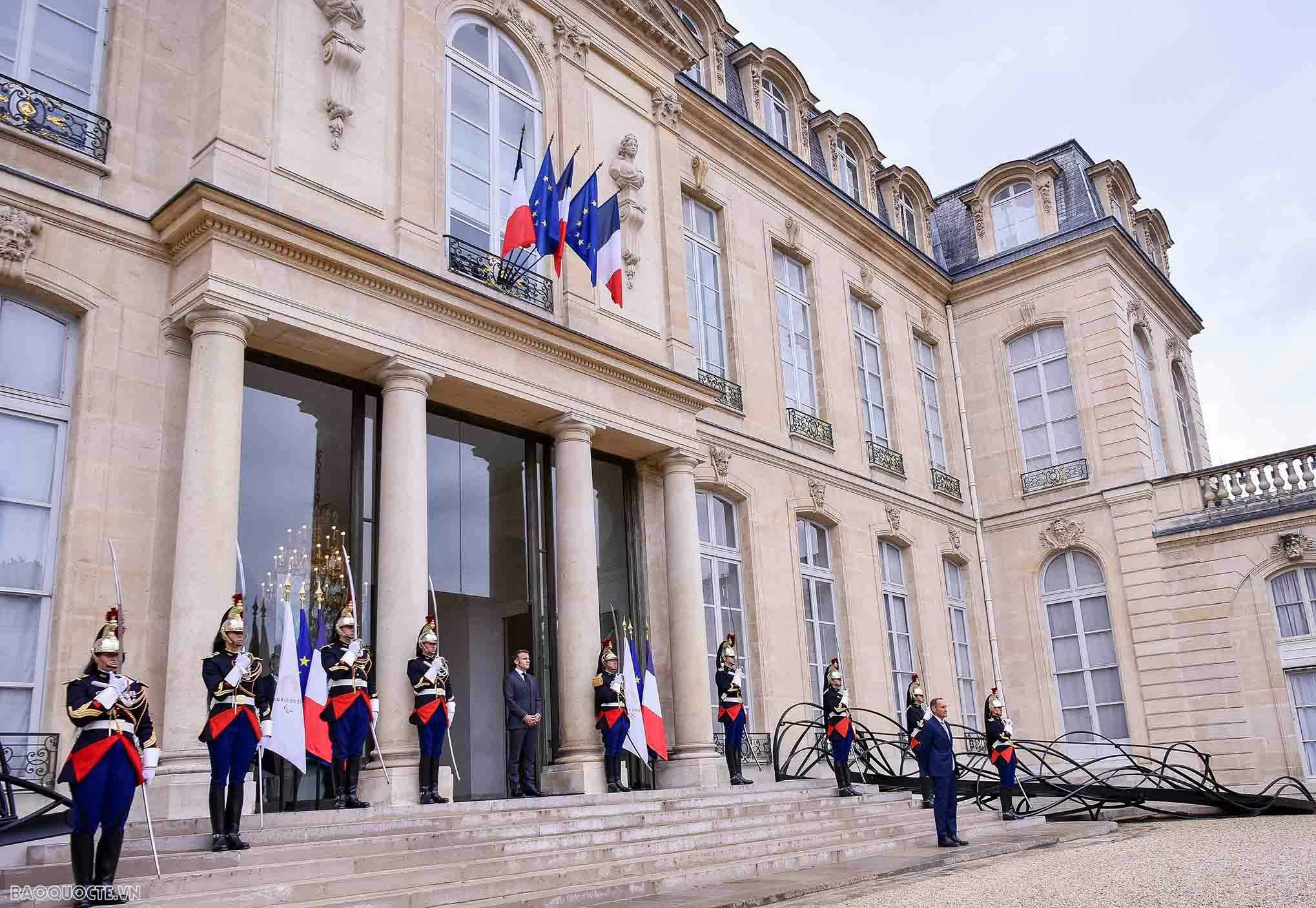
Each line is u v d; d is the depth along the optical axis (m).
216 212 9.29
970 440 23.05
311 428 10.87
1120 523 20.80
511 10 13.59
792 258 19.34
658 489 14.53
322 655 9.21
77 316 9.30
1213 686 19.22
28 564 8.66
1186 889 6.91
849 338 19.94
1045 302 22.61
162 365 9.51
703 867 8.68
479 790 12.09
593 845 8.90
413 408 10.72
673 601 13.73
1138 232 25.66
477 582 12.46
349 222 10.80
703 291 17.08
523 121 13.63
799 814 11.34
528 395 12.03
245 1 10.38
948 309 23.84
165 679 8.91
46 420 8.98
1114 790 14.70
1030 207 23.77
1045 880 7.79
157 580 9.05
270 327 9.84
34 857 7.18
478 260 12.32
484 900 7.13
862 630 17.88
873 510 19.08
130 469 9.12
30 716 8.42
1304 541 18.62
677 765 13.13
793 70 20.27
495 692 12.50
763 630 15.83
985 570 22.20
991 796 14.23
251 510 10.19
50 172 9.26
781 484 17.05
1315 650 18.38
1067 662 21.16
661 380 13.76
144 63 10.09
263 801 8.82
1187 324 26.33
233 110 10.02
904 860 9.56
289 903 6.47
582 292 13.33
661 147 15.56
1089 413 21.66
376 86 11.52
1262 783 18.39
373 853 7.72
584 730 11.83
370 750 9.82
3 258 8.73
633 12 15.16
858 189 22.14
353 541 10.94
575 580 12.20
